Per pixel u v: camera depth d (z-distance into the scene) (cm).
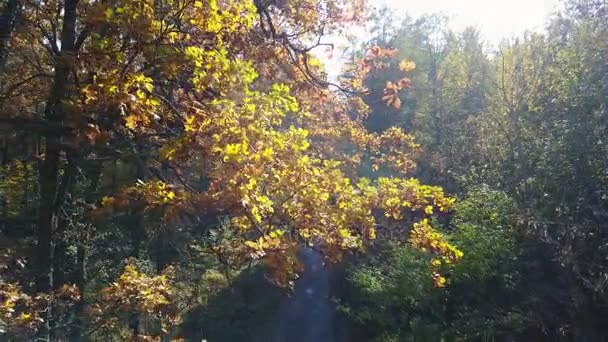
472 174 2525
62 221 1380
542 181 2092
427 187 793
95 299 1077
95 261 1848
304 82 1087
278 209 673
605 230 1909
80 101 711
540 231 1988
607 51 2189
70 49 890
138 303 808
